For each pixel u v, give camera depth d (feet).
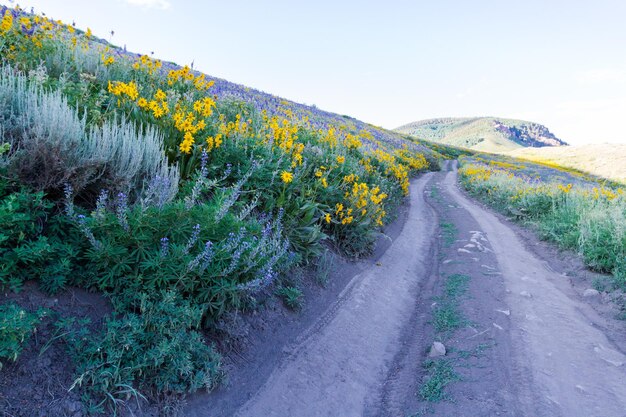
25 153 10.85
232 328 13.11
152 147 14.99
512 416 11.50
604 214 31.04
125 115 17.85
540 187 52.80
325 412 12.29
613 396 12.62
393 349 16.89
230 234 12.44
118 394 9.39
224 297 12.35
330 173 28.71
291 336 15.47
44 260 10.23
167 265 11.29
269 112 38.58
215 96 27.91
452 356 15.20
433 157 140.77
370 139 85.30
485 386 13.01
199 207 13.78
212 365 11.23
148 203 12.54
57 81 17.30
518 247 32.81
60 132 11.39
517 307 19.47
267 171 20.75
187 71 25.89
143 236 11.07
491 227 40.65
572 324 17.97
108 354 9.50
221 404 11.10
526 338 16.30
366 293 21.24
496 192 61.26
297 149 25.43
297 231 20.61
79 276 10.69
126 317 10.63
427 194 68.08
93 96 17.67
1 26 18.16
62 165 11.16
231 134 21.61
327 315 17.90
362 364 15.28
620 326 18.29
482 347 15.55
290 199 21.61
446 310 19.52
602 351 15.48
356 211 26.55
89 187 12.88
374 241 28.66
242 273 13.17
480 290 21.76
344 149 37.04
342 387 13.66
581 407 12.05
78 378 8.85
